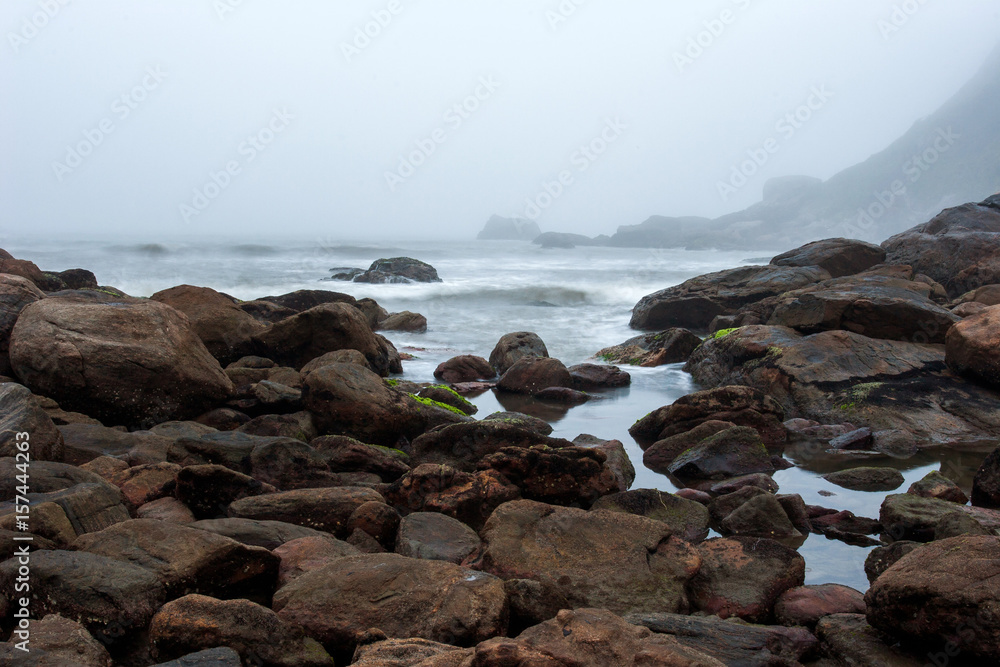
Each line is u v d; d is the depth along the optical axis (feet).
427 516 18.40
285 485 21.81
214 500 18.99
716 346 43.91
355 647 12.46
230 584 13.93
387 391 29.81
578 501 21.39
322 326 41.96
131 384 27.30
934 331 38.50
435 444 24.98
